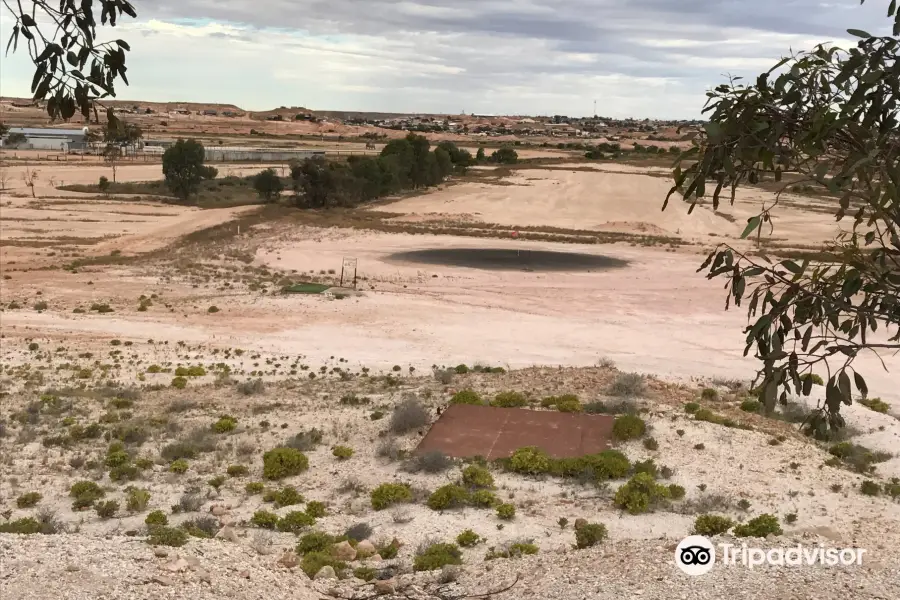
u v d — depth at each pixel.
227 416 24.78
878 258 4.16
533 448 20.00
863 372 31.89
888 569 10.22
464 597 10.68
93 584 9.25
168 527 13.97
